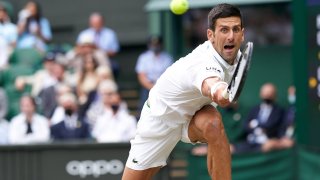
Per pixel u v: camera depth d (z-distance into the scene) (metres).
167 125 14.35
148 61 29.69
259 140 26.39
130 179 15.35
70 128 26.06
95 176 23.77
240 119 27.66
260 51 31.80
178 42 32.88
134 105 33.06
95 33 32.03
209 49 13.29
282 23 33.72
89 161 23.77
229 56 13.12
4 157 24.09
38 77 29.53
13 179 24.06
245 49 11.82
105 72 29.17
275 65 31.70
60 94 26.95
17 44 31.53
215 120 13.57
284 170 23.98
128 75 35.69
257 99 31.23
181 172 25.78
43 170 23.95
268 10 33.69
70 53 31.31
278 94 31.50
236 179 24.27
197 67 13.17
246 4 31.23
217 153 13.50
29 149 23.98
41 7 36.66
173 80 13.63
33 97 28.23
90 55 29.42
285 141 25.16
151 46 29.88
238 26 13.05
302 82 23.64
